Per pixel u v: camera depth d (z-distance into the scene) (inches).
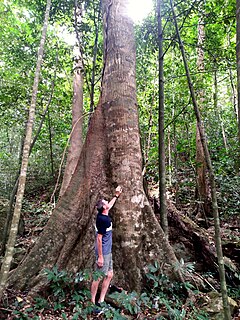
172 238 224.5
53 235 165.2
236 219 306.0
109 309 137.0
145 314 143.4
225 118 470.6
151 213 172.7
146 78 344.5
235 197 312.2
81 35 287.3
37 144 488.7
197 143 342.0
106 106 188.7
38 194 487.8
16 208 117.3
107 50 199.5
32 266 156.6
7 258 112.9
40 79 319.3
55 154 513.7
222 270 118.6
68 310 143.4
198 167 332.2
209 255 203.6
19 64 328.2
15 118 346.6
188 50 333.1
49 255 160.1
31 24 309.9
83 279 149.8
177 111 339.9
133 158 175.9
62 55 331.9
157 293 157.6
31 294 145.9
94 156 180.2
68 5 269.7
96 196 171.5
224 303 116.8
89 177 176.1
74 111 343.0
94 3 268.2
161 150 200.1
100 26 289.0
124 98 185.5
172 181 382.0
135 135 181.3
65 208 171.6
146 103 350.0
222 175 330.0
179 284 162.4
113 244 164.6
